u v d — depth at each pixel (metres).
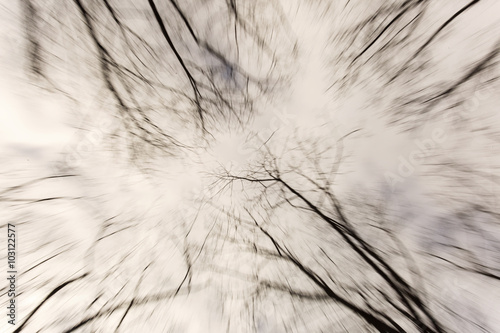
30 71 6.55
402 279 6.99
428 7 6.15
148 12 6.60
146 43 6.83
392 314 7.00
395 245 7.05
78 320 7.20
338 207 7.41
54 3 6.34
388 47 6.54
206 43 6.89
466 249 6.55
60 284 7.19
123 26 6.66
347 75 6.88
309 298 7.32
